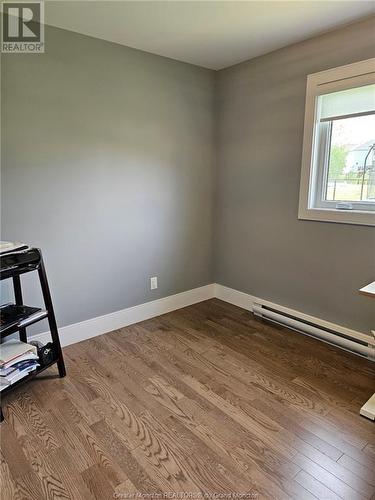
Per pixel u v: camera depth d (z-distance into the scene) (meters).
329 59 2.38
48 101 2.26
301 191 2.68
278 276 2.98
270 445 1.63
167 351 2.52
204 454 1.58
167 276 3.23
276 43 2.55
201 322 3.05
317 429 1.74
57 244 2.45
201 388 2.07
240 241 3.28
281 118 2.75
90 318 2.73
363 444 1.64
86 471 1.48
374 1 1.93
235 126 3.14
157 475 1.47
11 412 1.85
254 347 2.58
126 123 2.68
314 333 2.67
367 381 2.15
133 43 2.53
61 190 2.41
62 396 1.99
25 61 2.13
